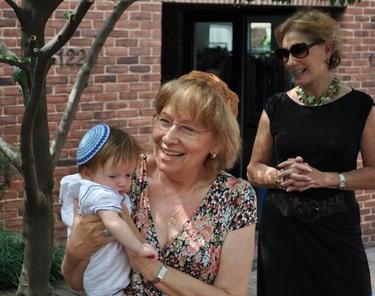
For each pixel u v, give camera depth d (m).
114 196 2.46
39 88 2.97
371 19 7.47
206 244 2.45
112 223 2.40
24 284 4.00
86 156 2.49
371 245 7.66
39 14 3.38
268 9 7.65
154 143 2.51
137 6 6.25
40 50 2.81
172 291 2.41
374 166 3.31
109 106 6.23
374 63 7.54
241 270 2.45
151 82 6.41
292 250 3.33
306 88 3.36
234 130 2.50
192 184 2.54
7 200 5.93
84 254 2.48
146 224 2.53
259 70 7.88
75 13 2.71
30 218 3.83
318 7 7.23
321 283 3.32
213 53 8.31
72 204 2.60
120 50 6.22
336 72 7.29
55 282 5.47
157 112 2.51
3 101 5.80
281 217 3.36
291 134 3.35
